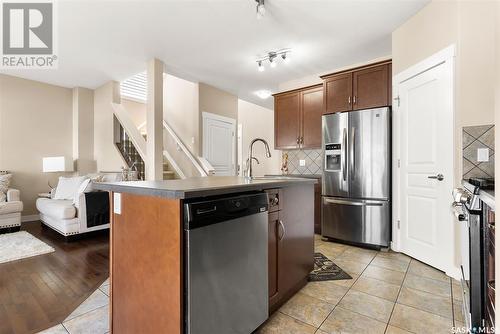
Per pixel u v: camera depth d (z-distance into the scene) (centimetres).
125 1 251
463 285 167
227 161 550
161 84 387
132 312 134
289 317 170
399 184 294
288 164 473
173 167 551
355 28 302
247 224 140
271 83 499
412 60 277
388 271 244
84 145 515
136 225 131
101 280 226
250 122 765
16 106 455
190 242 111
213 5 258
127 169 436
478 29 217
